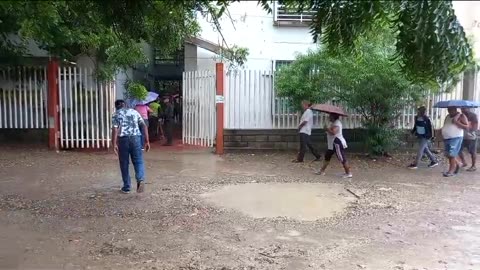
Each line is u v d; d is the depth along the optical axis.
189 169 10.55
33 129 14.10
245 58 13.46
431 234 6.04
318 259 5.12
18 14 6.54
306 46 15.45
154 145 14.57
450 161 10.38
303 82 12.28
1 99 13.44
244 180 9.34
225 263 4.96
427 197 8.12
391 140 12.41
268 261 5.04
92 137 13.30
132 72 17.30
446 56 2.64
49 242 5.53
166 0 4.35
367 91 11.77
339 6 3.00
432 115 13.55
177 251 5.29
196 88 14.05
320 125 13.30
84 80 13.16
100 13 4.55
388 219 6.69
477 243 5.70
